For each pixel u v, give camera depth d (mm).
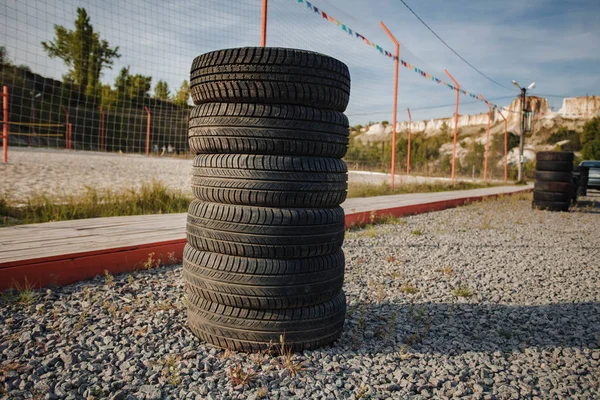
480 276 4953
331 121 2658
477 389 2377
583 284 4801
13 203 6973
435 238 7180
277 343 2627
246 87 2518
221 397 2160
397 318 3422
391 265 5219
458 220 9539
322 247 2670
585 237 8078
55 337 2725
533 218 10547
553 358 2859
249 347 2619
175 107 40062
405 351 2803
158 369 2391
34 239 4500
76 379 2217
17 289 3502
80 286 3789
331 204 2746
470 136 86938
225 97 2578
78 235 4805
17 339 2672
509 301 4102
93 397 2072
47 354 2510
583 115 88875
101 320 3033
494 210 11836
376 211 8594
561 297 4281
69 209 6734
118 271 4215
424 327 3273
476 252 6246
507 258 5965
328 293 2754
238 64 2523
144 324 3004
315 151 2611
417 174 29141
